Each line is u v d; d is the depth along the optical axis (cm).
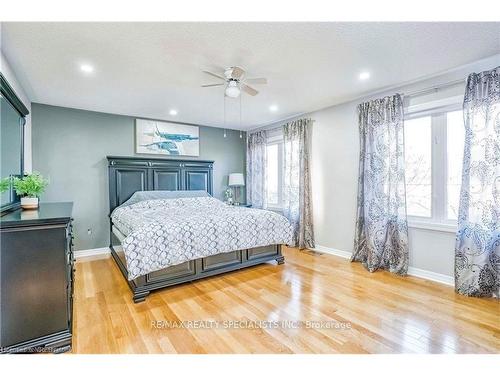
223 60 245
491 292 248
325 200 417
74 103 371
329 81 302
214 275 314
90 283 293
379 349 174
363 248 355
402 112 312
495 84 241
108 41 208
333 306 235
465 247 258
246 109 417
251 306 237
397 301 243
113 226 396
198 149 528
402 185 311
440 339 184
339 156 395
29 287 164
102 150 421
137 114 439
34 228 166
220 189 566
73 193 396
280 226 356
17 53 224
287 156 476
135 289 247
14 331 160
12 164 258
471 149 255
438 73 281
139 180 442
